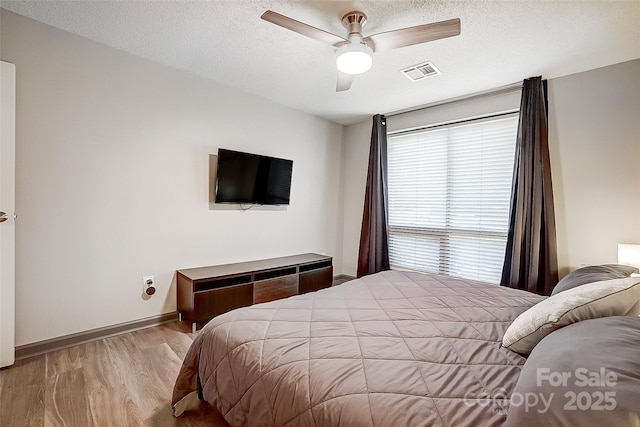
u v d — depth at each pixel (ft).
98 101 7.87
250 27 7.09
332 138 14.51
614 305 3.48
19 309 6.88
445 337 4.33
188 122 9.59
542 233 9.02
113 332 8.25
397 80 9.64
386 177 13.16
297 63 8.81
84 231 7.74
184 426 4.96
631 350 2.32
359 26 6.49
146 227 8.82
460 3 6.05
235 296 9.51
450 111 11.48
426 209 12.31
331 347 3.97
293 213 13.02
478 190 10.86
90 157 7.79
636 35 6.91
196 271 9.55
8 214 6.40
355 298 5.99
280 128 12.25
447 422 2.69
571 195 8.83
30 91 6.90
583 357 2.42
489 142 10.62
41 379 6.15
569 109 8.89
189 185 9.70
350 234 14.88
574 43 7.32
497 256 10.41
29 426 4.86
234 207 10.93
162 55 8.45
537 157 8.96
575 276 5.78
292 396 3.35
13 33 6.67
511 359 3.80
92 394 5.71
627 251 7.33
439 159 11.93
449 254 11.62
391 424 2.73
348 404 3.00
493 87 10.05
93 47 7.75
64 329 7.50
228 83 10.33
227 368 4.22
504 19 6.48
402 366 3.56
